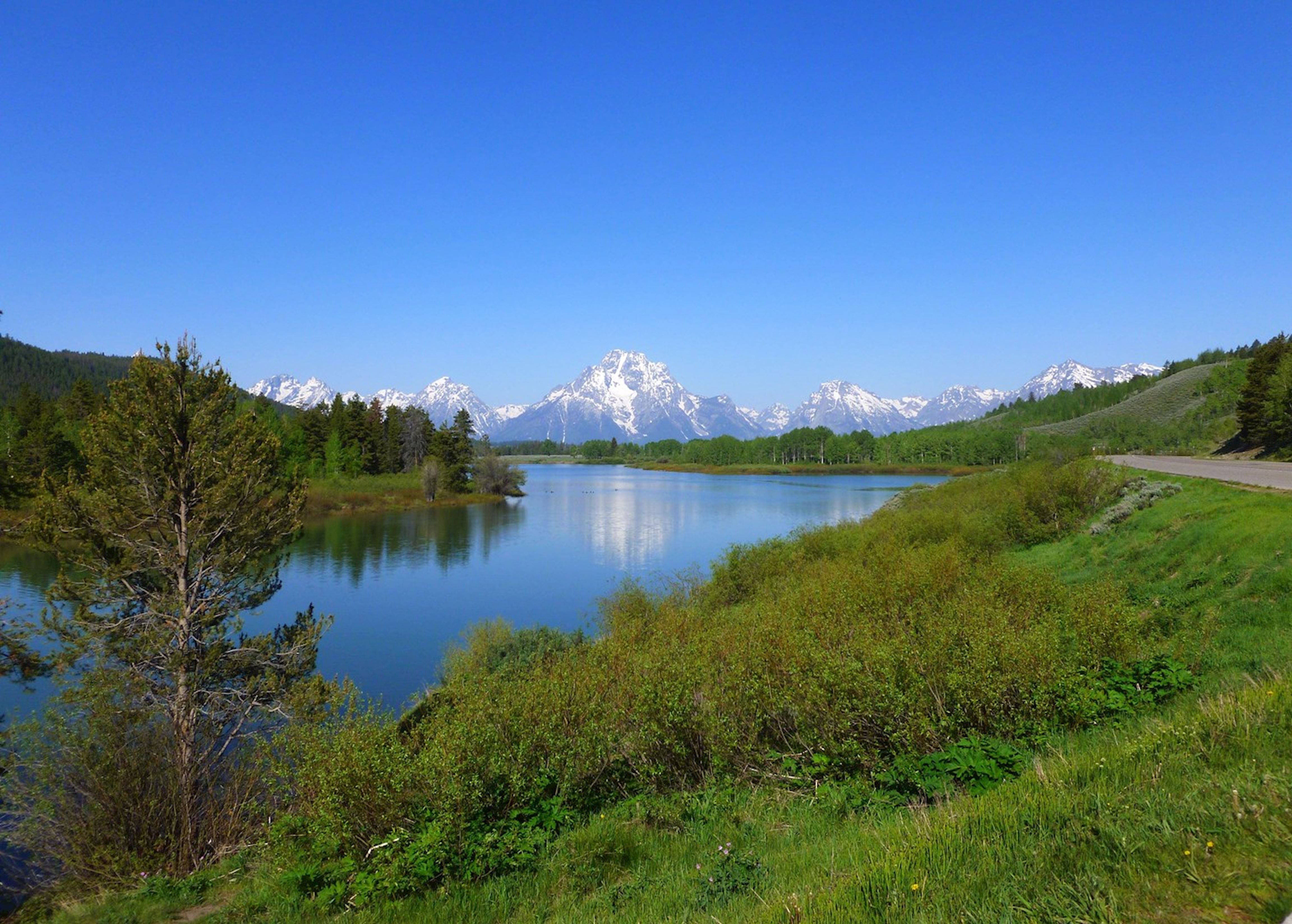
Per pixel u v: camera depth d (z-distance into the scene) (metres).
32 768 13.35
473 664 21.23
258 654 17.09
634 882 6.40
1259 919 3.02
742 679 9.57
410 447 119.06
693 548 53.12
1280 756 4.68
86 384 77.25
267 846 9.73
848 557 24.45
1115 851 3.86
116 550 16.20
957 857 4.34
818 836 6.55
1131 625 10.39
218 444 17.23
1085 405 194.25
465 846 7.28
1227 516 17.31
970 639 8.95
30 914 11.24
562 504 90.69
